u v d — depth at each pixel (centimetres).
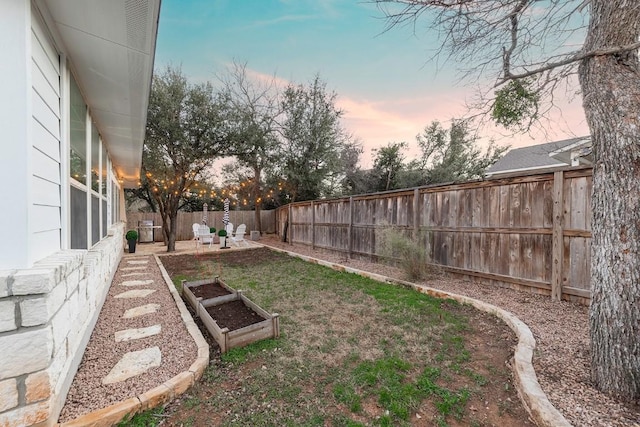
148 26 207
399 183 1623
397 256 551
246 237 1315
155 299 389
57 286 160
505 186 423
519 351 234
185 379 197
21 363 139
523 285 399
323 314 341
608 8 185
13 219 152
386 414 175
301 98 1323
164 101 827
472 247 466
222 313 322
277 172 1310
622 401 173
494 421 171
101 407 172
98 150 430
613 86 183
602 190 189
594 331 191
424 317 327
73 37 219
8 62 152
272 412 176
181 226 1268
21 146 154
